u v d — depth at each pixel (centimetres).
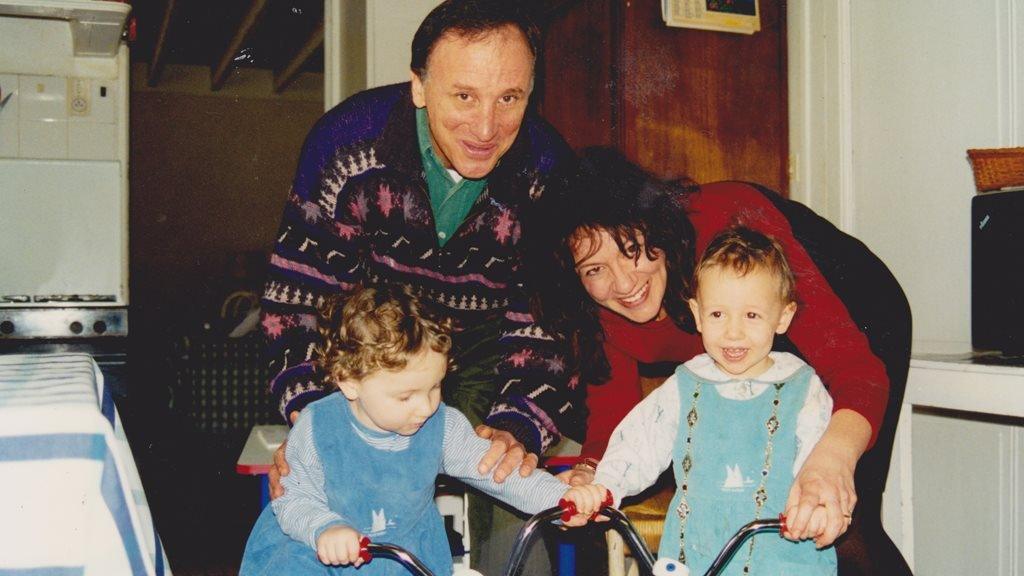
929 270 246
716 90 293
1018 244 177
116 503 101
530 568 167
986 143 227
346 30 354
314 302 159
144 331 433
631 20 286
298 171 160
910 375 183
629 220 153
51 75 322
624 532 129
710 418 153
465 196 159
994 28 224
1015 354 180
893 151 258
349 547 120
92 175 322
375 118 157
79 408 101
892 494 191
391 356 136
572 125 315
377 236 163
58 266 321
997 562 221
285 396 155
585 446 183
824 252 165
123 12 295
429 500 151
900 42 254
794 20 293
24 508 98
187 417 439
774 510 144
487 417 168
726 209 167
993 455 222
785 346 166
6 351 309
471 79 138
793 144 296
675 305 163
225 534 356
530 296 168
